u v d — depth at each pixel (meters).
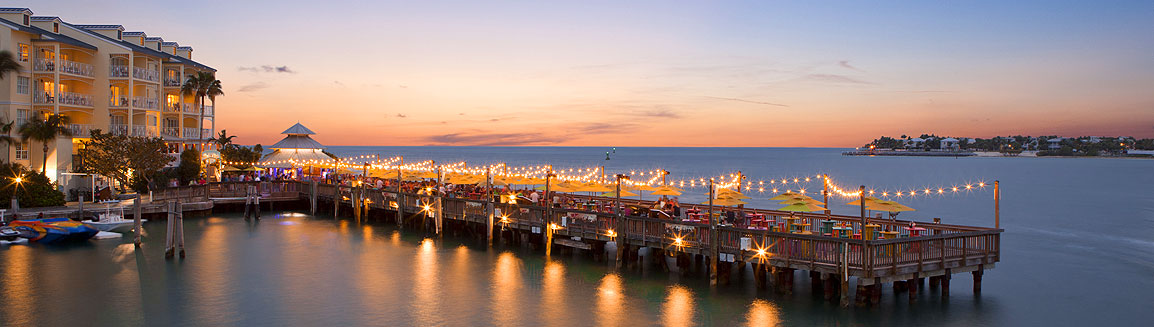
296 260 36.31
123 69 64.12
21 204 44.62
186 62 75.38
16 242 39.47
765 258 28.45
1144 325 27.25
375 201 49.78
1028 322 27.03
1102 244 47.97
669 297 28.95
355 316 26.36
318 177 63.34
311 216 54.06
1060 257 42.19
